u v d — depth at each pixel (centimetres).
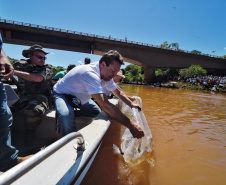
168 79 3017
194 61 2975
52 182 82
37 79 217
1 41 129
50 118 230
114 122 312
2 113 136
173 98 857
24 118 238
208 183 161
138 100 331
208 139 277
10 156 143
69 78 197
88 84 166
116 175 164
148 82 3039
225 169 187
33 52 228
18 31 2427
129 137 217
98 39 2620
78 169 96
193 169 183
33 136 224
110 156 196
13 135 240
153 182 158
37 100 225
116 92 242
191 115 455
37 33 2484
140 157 200
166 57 2911
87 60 461
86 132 149
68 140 87
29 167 60
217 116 462
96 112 240
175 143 252
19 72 197
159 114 444
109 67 177
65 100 193
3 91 139
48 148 72
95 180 155
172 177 168
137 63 3030
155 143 246
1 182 50
